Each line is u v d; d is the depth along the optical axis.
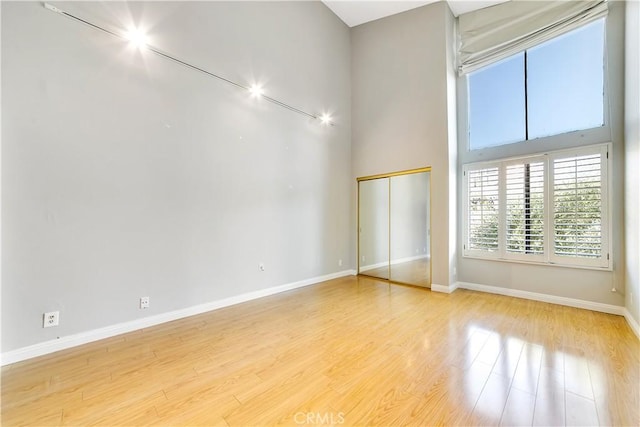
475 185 4.24
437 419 1.52
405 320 2.99
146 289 2.77
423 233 4.45
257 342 2.46
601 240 3.21
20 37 2.12
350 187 5.38
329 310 3.30
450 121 4.21
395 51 4.74
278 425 1.48
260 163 3.84
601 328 2.74
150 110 2.81
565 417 1.54
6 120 2.07
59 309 2.28
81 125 2.39
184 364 2.09
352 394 1.74
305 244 4.49
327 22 4.88
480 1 4.08
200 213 3.19
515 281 3.87
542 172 3.63
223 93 3.42
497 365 2.07
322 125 4.80
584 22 3.36
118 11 2.60
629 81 2.84
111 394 1.74
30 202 2.16
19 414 1.56
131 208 2.68
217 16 3.37
